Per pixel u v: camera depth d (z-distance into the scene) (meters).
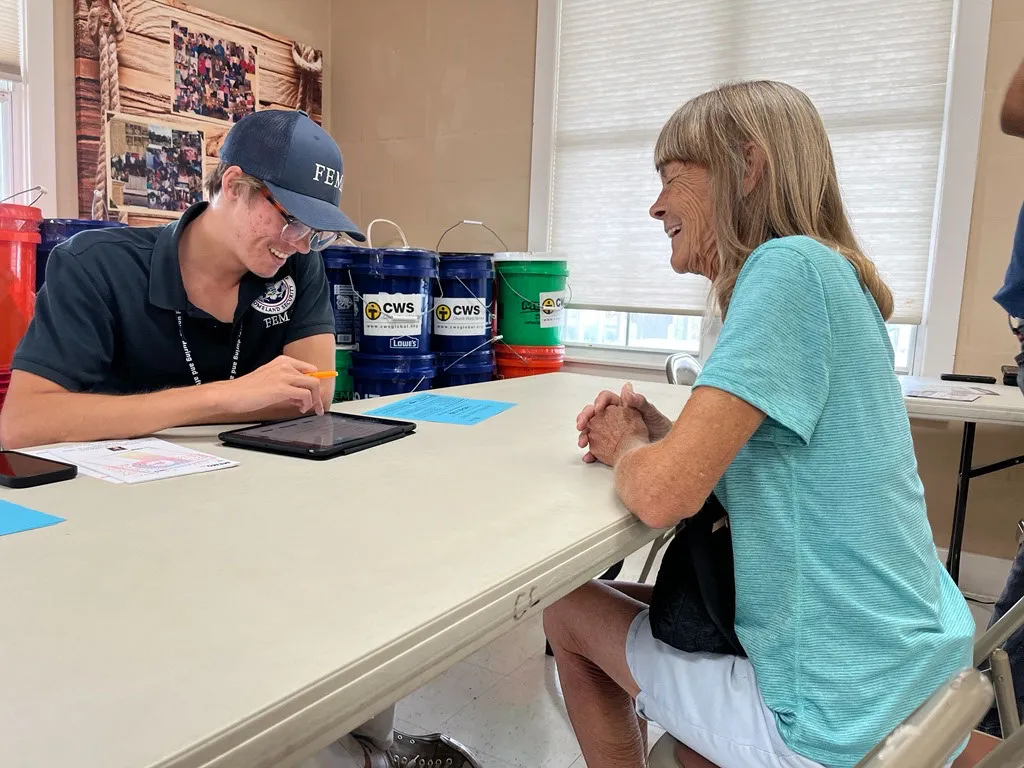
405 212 4.01
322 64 4.05
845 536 0.80
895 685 0.79
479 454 1.11
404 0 3.88
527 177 3.65
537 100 3.57
